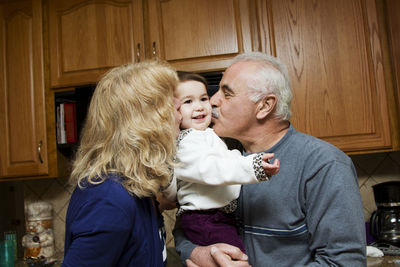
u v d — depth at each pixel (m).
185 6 1.80
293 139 0.99
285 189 0.94
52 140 1.86
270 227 0.94
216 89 1.48
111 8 1.86
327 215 0.86
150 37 1.81
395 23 1.59
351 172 0.90
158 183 0.80
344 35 1.67
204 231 0.98
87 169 0.79
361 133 1.63
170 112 0.84
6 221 2.21
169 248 2.00
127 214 0.72
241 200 1.02
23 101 1.90
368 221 1.94
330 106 1.65
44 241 1.92
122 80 0.83
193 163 0.93
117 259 0.74
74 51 1.87
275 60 1.06
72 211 0.76
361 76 1.64
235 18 1.76
